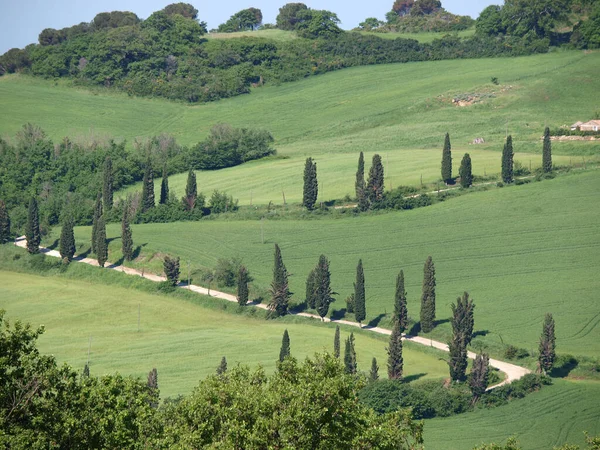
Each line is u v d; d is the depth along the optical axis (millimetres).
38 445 133375
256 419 142875
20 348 141625
